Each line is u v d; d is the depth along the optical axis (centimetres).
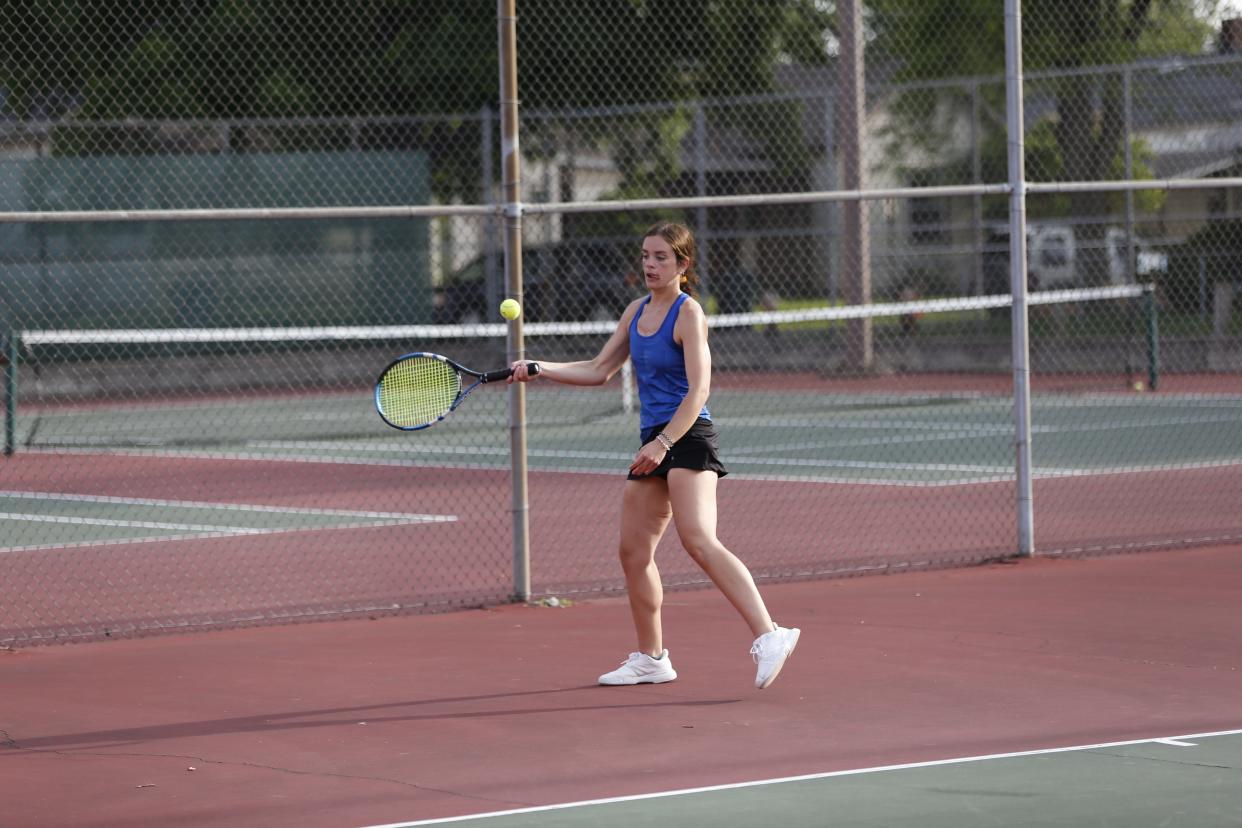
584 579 2106
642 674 1468
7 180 5200
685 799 1089
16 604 1956
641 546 1451
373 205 5653
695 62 5594
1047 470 3177
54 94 4934
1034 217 5772
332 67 5503
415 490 3108
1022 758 1180
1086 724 1288
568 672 1529
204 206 5441
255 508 2850
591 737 1279
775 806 1064
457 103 5816
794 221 5897
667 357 1412
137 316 5375
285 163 5544
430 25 5672
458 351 5759
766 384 5497
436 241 5894
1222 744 1215
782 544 2352
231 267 5500
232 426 4597
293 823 1057
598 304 5912
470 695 1438
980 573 2059
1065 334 5600
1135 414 4325
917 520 2567
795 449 3697
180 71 5197
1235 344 5438
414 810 1079
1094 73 5428
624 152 5869
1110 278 5528
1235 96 5506
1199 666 1498
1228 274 5528
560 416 4747
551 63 5569
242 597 1995
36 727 1346
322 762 1218
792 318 3900
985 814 1034
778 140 5884
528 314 5881
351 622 1820
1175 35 5912
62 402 5231
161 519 2728
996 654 1564
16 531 2586
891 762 1179
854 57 5259
